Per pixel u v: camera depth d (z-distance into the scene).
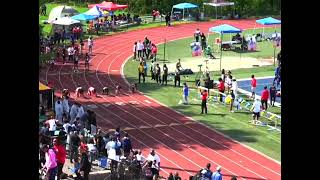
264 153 28.77
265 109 35.03
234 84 37.03
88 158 21.72
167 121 33.94
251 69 48.88
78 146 22.50
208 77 40.06
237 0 76.44
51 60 48.81
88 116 28.42
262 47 59.28
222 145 29.88
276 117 32.84
